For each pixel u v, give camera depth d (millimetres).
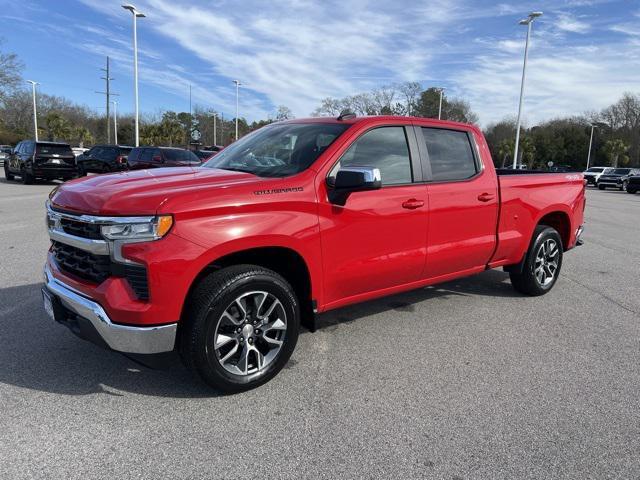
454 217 4648
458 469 2699
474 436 3012
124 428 3000
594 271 7504
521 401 3447
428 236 4453
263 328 3512
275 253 3662
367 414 3230
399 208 4168
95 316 3088
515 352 4293
